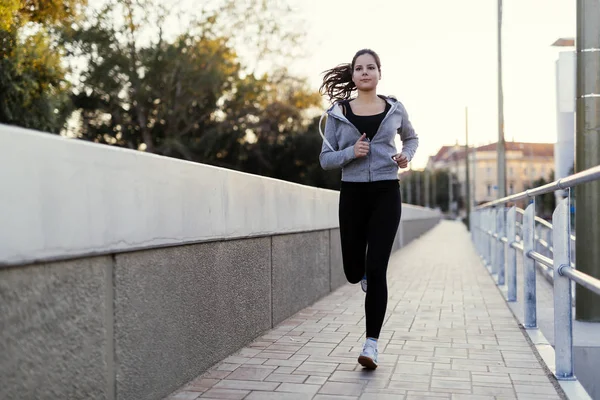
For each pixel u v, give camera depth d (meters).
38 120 17.83
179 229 3.07
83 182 2.24
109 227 2.42
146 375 2.81
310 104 30.22
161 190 2.87
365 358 3.51
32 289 2.02
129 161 2.57
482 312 5.72
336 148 3.86
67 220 2.14
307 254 6.05
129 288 2.64
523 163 110.38
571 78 7.47
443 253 14.88
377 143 3.71
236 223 3.94
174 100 28.03
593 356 4.74
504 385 3.27
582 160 5.64
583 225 5.58
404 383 3.31
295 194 5.49
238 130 29.08
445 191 114.00
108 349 2.49
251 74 28.47
